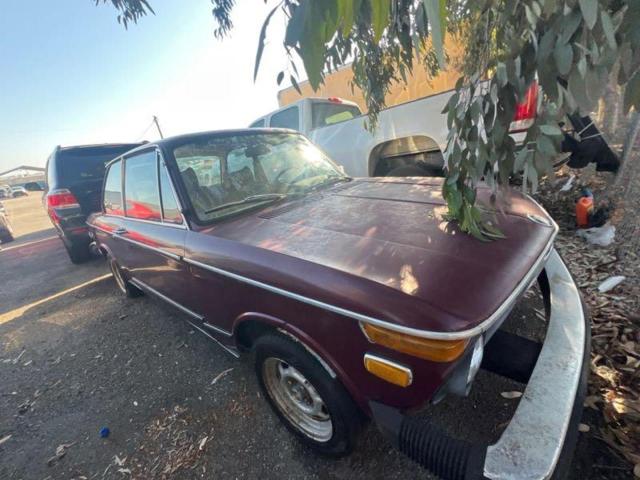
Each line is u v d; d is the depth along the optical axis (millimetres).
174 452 1892
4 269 6516
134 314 3643
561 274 1791
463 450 1075
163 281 2490
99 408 2336
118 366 2766
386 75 3023
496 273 1277
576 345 1326
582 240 3283
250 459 1782
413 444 1174
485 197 1971
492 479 992
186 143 2355
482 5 1208
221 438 1932
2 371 2996
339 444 1585
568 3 868
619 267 2703
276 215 2061
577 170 4734
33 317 4020
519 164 1180
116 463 1890
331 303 1256
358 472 1632
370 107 3287
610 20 773
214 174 2354
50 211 5277
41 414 2373
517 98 1133
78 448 2033
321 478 1634
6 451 2102
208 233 1967
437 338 1042
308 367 1492
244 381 2350
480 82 1281
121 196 3025
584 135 2887
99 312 3830
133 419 2182
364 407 1368
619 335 2076
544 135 1096
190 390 2350
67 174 5184
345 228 1726
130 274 3301
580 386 1193
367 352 1230
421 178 2555
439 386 1135
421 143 4141
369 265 1347
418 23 1548
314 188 2576
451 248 1426
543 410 1098
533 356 1414
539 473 947
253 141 2678
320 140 5148
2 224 9414
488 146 1271
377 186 2496
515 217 1734
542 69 948
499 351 1476
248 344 1978
